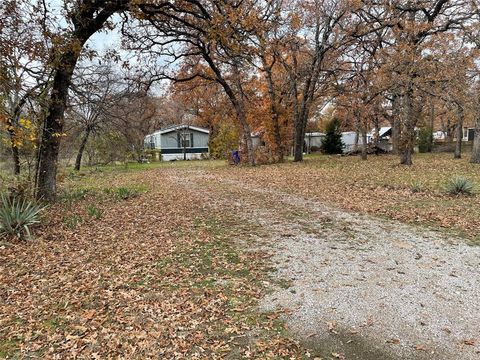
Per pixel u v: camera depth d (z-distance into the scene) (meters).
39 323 3.66
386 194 9.66
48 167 9.51
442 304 3.61
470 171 14.28
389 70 15.70
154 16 10.36
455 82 14.38
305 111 22.89
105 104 14.20
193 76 19.48
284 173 16.17
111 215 8.53
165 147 37.53
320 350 2.97
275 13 10.58
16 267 5.30
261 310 3.68
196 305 3.84
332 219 7.27
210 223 7.40
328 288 4.10
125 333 3.36
